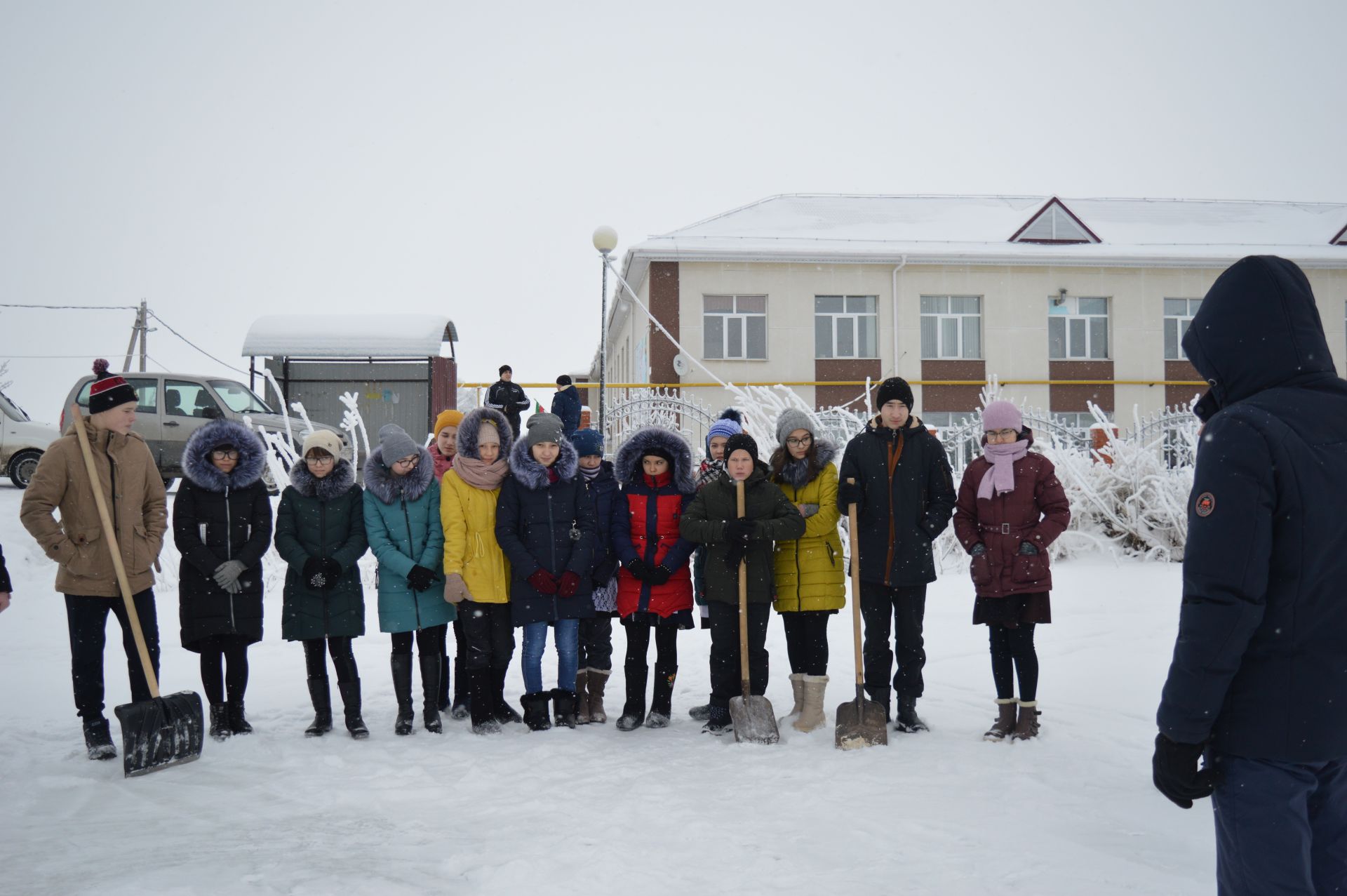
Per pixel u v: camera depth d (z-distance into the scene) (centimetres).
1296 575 242
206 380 1563
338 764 525
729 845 386
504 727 612
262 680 745
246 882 356
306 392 1769
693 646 858
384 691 721
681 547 601
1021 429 575
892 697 646
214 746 568
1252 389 262
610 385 2120
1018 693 612
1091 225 2689
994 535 557
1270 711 242
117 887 349
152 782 496
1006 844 384
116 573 553
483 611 610
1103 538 1229
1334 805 256
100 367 584
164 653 826
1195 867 360
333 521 614
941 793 452
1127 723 571
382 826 423
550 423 616
